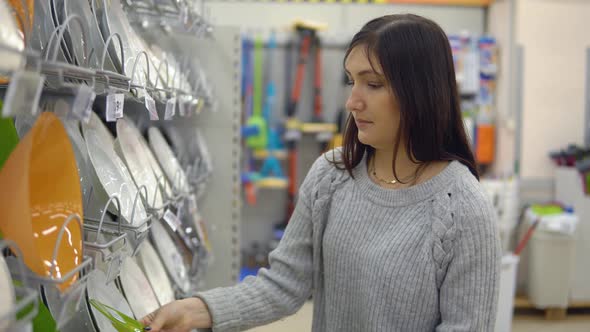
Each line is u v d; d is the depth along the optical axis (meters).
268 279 1.21
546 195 3.97
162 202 1.27
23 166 0.61
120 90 0.91
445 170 1.05
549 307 3.69
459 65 3.83
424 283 1.01
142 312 1.16
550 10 3.88
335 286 1.13
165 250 1.45
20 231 0.61
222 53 2.05
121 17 1.16
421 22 1.01
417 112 1.00
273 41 3.93
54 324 0.69
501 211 3.54
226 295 1.14
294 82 4.04
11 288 0.57
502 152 3.82
